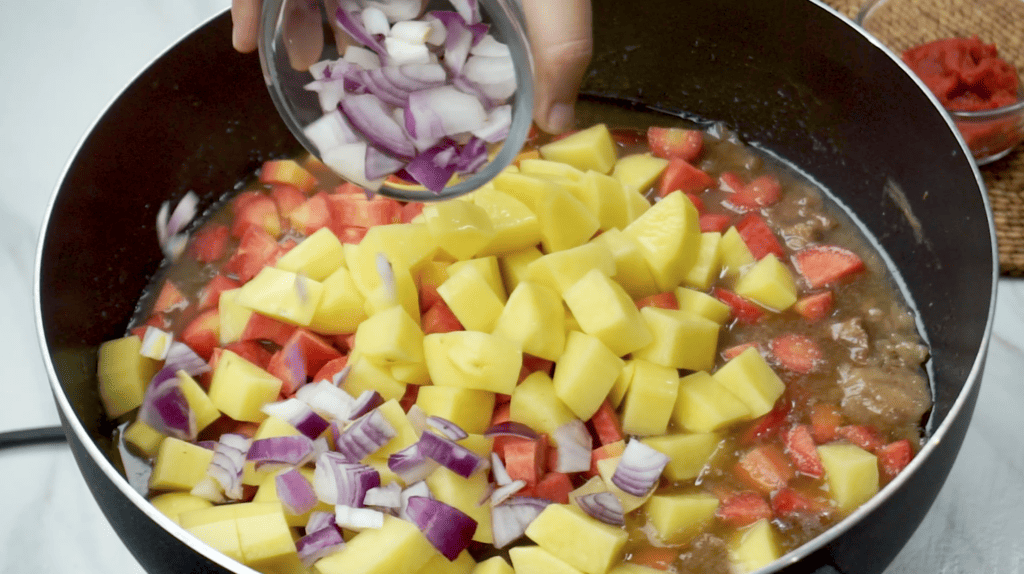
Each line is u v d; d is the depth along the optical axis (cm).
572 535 49
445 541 49
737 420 53
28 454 56
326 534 49
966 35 63
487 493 51
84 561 54
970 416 49
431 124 50
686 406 53
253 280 55
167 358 54
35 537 55
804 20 56
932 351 55
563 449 52
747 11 58
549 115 56
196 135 59
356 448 51
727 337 56
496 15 50
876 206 58
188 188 60
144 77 56
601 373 52
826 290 57
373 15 50
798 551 45
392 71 50
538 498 51
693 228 56
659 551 51
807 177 61
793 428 53
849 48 56
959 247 53
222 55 57
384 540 49
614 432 52
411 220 58
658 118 63
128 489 47
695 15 59
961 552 53
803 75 58
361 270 54
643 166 60
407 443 52
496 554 51
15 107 66
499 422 53
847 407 54
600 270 54
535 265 54
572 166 59
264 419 53
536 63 54
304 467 52
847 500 51
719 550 51
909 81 54
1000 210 60
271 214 59
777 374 55
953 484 54
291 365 54
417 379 53
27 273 61
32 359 59
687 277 57
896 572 52
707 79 61
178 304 58
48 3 70
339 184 61
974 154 60
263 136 61
